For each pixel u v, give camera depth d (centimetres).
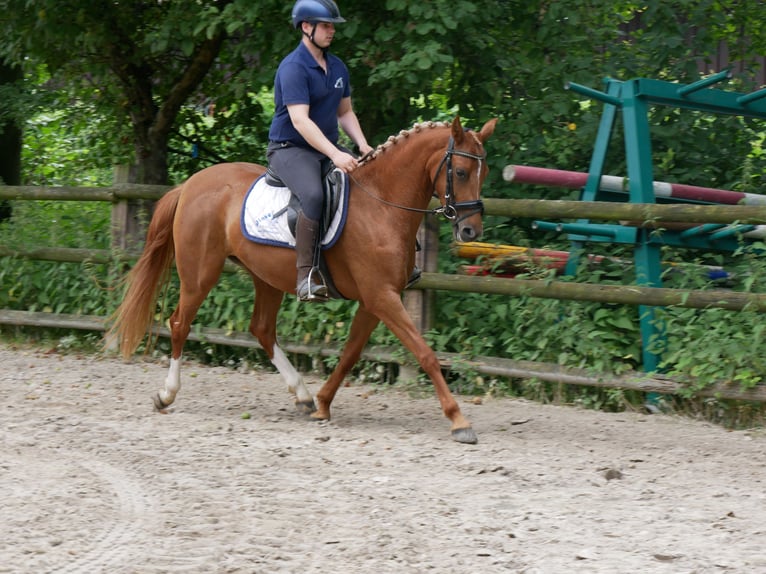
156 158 1292
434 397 948
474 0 1048
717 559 511
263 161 1325
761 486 661
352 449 733
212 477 649
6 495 602
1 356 1125
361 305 816
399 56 1030
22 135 1509
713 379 855
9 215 1383
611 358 930
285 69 768
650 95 927
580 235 966
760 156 1114
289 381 870
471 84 1120
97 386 968
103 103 1341
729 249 964
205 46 1199
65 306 1202
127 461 689
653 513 591
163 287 993
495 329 990
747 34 1227
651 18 1108
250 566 495
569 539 543
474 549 524
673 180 1091
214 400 921
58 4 1153
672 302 873
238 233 821
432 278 965
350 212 773
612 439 791
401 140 772
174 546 521
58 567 489
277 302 873
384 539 533
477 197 737
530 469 688
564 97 1080
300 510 582
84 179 1627
